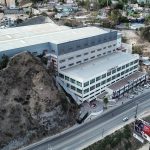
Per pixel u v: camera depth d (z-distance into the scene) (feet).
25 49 546.67
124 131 479.82
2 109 454.81
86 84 533.96
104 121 505.66
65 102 499.92
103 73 565.94
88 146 442.50
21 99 474.49
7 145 431.84
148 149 468.75
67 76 552.41
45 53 574.15
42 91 489.26
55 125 475.31
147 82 649.20
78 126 492.13
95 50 637.30
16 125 449.06
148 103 564.30
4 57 514.27
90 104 550.77
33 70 507.30
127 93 600.39
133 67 650.43
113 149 454.81
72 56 589.32
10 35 634.02
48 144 447.42
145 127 458.09
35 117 464.24
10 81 484.33
